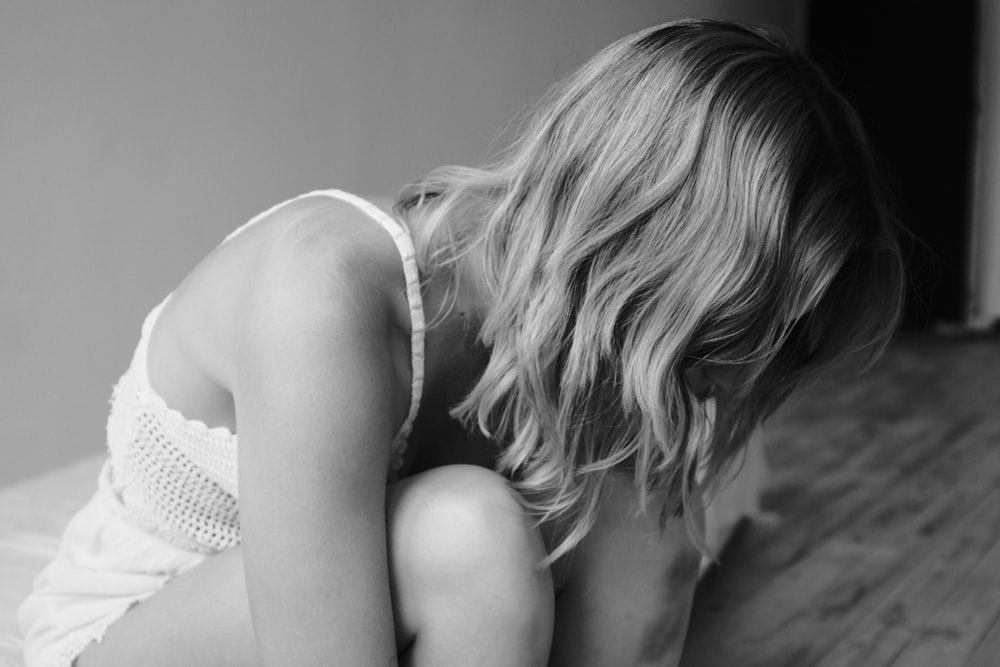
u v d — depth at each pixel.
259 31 2.84
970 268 5.04
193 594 1.04
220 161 2.75
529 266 0.96
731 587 2.06
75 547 1.22
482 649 0.93
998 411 3.48
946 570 2.14
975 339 4.74
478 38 3.79
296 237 0.95
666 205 0.93
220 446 1.05
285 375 0.90
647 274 0.93
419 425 1.08
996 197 4.95
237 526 1.15
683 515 1.17
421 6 3.48
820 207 0.94
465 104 3.76
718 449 1.16
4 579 1.68
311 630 0.90
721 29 0.98
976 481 2.75
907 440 3.15
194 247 2.70
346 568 0.90
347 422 0.90
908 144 5.11
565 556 1.13
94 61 2.39
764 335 0.97
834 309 1.05
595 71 0.97
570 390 0.96
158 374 1.10
